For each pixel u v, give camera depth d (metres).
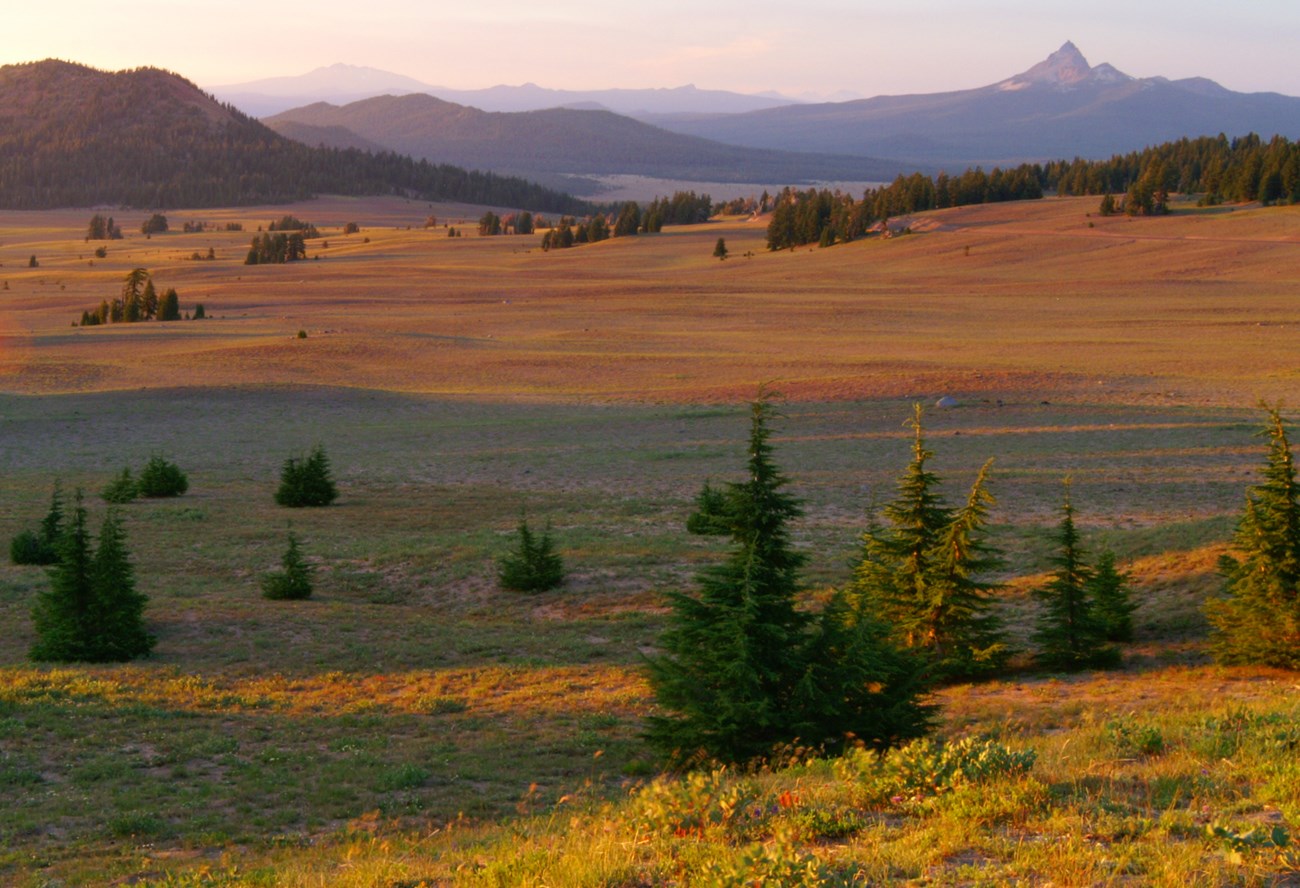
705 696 16.11
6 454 62.25
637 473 52.22
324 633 28.48
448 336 114.31
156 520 43.41
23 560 37.31
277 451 62.19
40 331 126.94
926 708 16.59
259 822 14.65
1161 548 31.39
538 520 42.84
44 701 21.16
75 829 14.41
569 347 106.94
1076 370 80.19
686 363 94.50
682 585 32.59
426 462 57.25
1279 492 20.34
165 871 11.99
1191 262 160.38
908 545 22.20
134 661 25.78
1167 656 22.83
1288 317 112.56
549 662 25.83
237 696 22.28
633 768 17.03
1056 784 10.37
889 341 106.44
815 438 60.06
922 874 8.09
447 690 23.38
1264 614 20.59
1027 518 40.19
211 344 109.94
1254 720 12.54
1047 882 7.81
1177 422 59.03
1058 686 21.16
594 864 8.73
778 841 8.80
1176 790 9.78
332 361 98.50
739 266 198.00
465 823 14.34
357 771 17.12
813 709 15.61
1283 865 7.65
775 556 16.44
